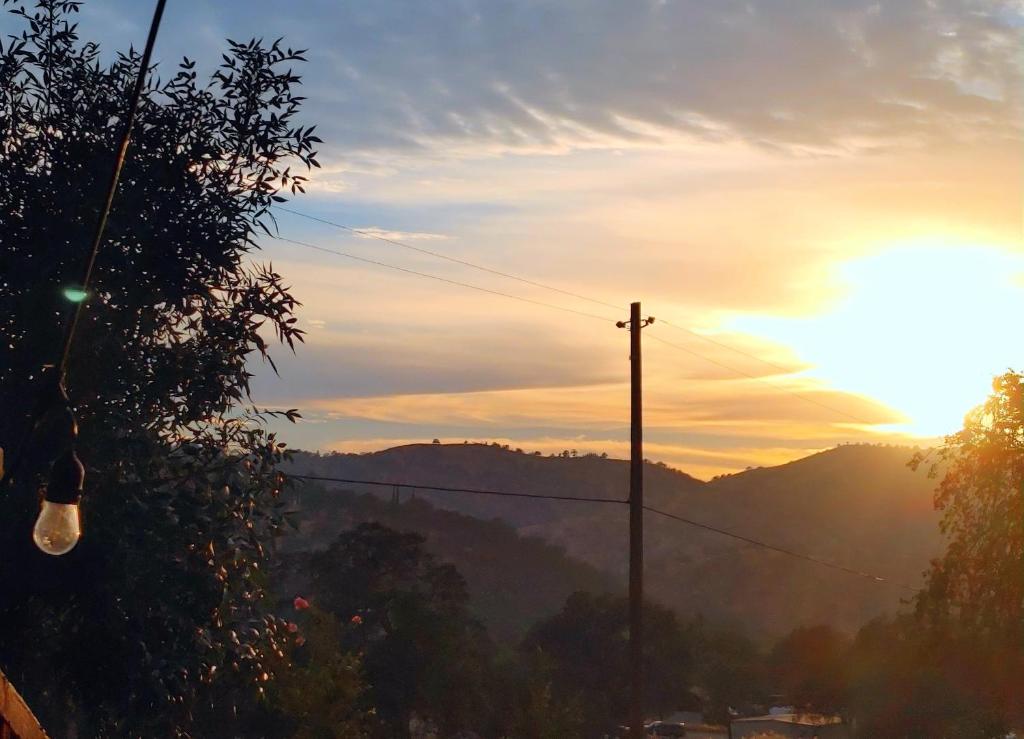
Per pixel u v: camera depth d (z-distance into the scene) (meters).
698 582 140.62
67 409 5.85
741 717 66.50
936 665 20.67
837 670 50.50
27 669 10.85
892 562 136.38
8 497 9.62
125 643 9.72
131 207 10.70
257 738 19.03
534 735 27.31
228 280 11.37
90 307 10.27
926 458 19.86
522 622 107.75
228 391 11.09
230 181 11.38
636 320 24.62
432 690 41.03
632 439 24.17
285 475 11.34
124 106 11.05
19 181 10.66
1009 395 18.91
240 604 11.48
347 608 44.03
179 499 10.16
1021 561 18.62
